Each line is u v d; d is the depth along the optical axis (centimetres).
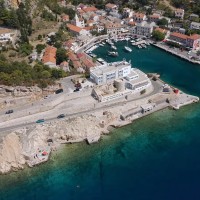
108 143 16600
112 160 15538
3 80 17738
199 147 16300
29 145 15712
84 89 19062
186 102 19738
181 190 13762
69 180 14450
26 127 16388
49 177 14588
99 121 17588
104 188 14025
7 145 15250
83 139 16675
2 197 13600
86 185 14188
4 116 16725
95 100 18725
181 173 14675
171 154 15862
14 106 17550
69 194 13775
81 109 18025
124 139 16888
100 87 19450
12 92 17750
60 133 16612
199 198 13338
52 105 17862
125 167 15125
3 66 18562
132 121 18175
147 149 16212
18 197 13612
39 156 15475
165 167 15062
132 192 13762
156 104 19400
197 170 14838
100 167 15138
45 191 13900
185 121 18250
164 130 17550
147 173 14750
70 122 17038
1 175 14575
